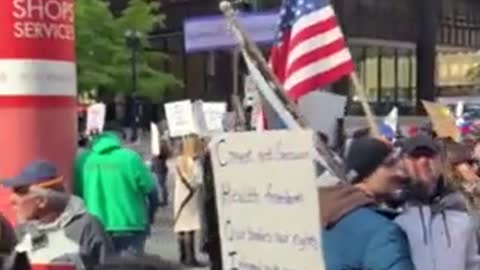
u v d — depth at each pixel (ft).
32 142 31.19
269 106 20.74
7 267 17.44
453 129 37.55
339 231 14.67
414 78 208.95
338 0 184.75
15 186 19.79
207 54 188.34
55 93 31.71
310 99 26.48
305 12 25.53
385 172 15.84
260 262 14.58
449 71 211.41
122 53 173.37
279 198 14.19
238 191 14.80
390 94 202.90
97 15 170.71
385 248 14.28
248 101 34.35
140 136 166.81
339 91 101.35
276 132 14.08
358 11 191.72
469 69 207.31
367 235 14.40
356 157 15.88
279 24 26.22
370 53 197.57
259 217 14.52
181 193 47.62
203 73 191.31
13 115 31.01
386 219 14.71
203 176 17.40
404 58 207.21
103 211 33.96
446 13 221.66
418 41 209.05
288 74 25.63
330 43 25.58
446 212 17.78
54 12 31.48
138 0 177.68
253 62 18.60
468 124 67.92
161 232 61.72
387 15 200.44
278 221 14.26
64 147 32.17
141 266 11.62
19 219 20.03
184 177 47.39
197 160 47.37
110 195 33.96
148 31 186.50
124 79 173.17
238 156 14.71
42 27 31.17
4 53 30.81
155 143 67.67
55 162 31.78
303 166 13.80
